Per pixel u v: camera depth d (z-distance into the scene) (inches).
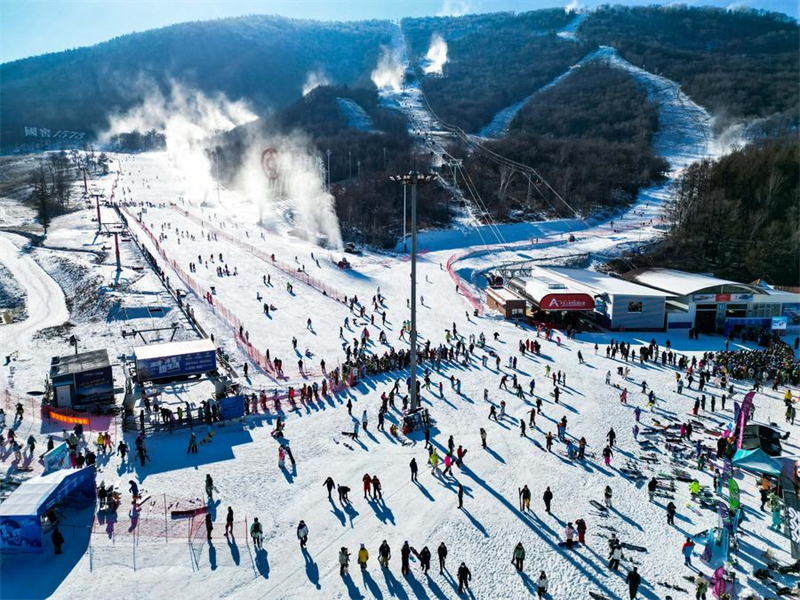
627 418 1467.8
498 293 2527.1
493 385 1667.1
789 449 1323.8
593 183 4960.6
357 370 1692.9
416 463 1165.1
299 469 1176.8
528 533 987.3
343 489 1058.1
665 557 936.3
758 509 1085.8
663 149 7214.6
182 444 1278.3
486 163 5516.7
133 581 840.9
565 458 1250.0
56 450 1098.1
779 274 3277.6
